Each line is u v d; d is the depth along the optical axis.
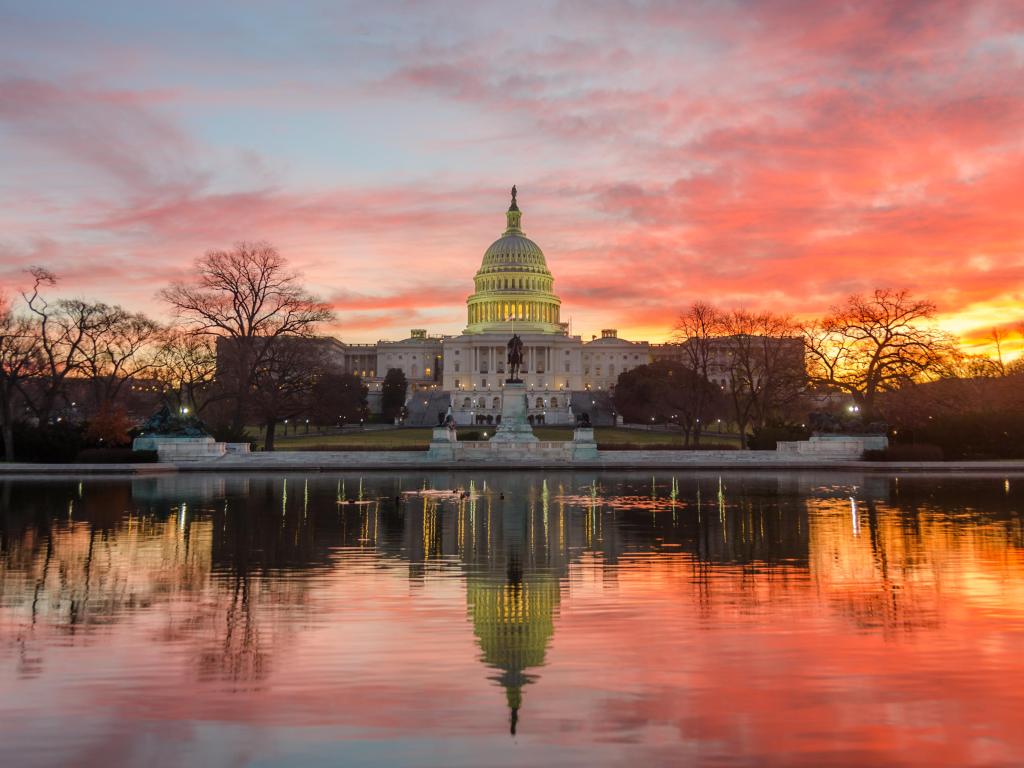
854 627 17.28
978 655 15.33
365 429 155.12
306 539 29.28
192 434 73.50
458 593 20.55
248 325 87.12
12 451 72.50
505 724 12.28
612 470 70.50
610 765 11.01
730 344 103.06
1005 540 28.53
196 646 16.05
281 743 11.66
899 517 35.19
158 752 11.38
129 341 94.88
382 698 13.32
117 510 38.38
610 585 21.42
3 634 16.91
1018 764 11.02
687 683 13.93
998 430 78.06
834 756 11.25
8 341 78.75
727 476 62.75
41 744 11.62
